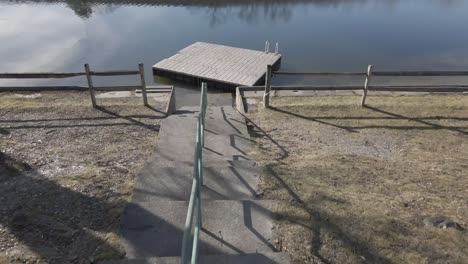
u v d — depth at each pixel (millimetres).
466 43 22391
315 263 3633
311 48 21297
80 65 18922
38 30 24500
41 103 8688
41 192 4715
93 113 7961
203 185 4871
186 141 6637
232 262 3432
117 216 4227
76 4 32031
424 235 4035
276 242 3854
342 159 5953
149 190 4754
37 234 3916
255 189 4828
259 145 6629
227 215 4184
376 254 3770
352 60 19391
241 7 32125
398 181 5270
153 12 29812
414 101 8852
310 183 5047
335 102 8820
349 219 4254
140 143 6574
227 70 16203
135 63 19234
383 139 6918
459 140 6895
